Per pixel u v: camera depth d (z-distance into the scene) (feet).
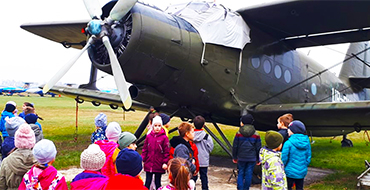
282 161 14.96
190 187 9.53
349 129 27.61
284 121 17.57
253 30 26.78
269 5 23.59
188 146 14.48
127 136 12.90
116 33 19.89
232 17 24.47
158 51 20.58
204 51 22.90
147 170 15.66
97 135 18.51
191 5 24.66
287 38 29.55
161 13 21.85
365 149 39.83
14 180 11.04
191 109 25.36
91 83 33.88
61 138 38.73
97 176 9.77
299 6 23.16
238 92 25.54
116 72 18.74
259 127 28.45
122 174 9.44
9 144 16.05
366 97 45.75
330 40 28.66
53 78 19.42
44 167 9.96
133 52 19.75
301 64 31.99
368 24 25.17
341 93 39.17
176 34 21.50
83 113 86.89
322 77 35.24
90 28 19.11
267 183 13.43
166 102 24.75
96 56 21.01
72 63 19.61
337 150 38.86
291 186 15.31
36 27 32.60
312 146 43.19
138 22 19.71
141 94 22.06
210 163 28.19
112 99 30.94
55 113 81.41
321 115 23.18
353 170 25.96
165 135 15.69
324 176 24.02
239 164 17.19
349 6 22.35
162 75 21.66
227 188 19.29
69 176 20.88
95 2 20.27
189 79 22.74
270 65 28.12
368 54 46.09
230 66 24.61
